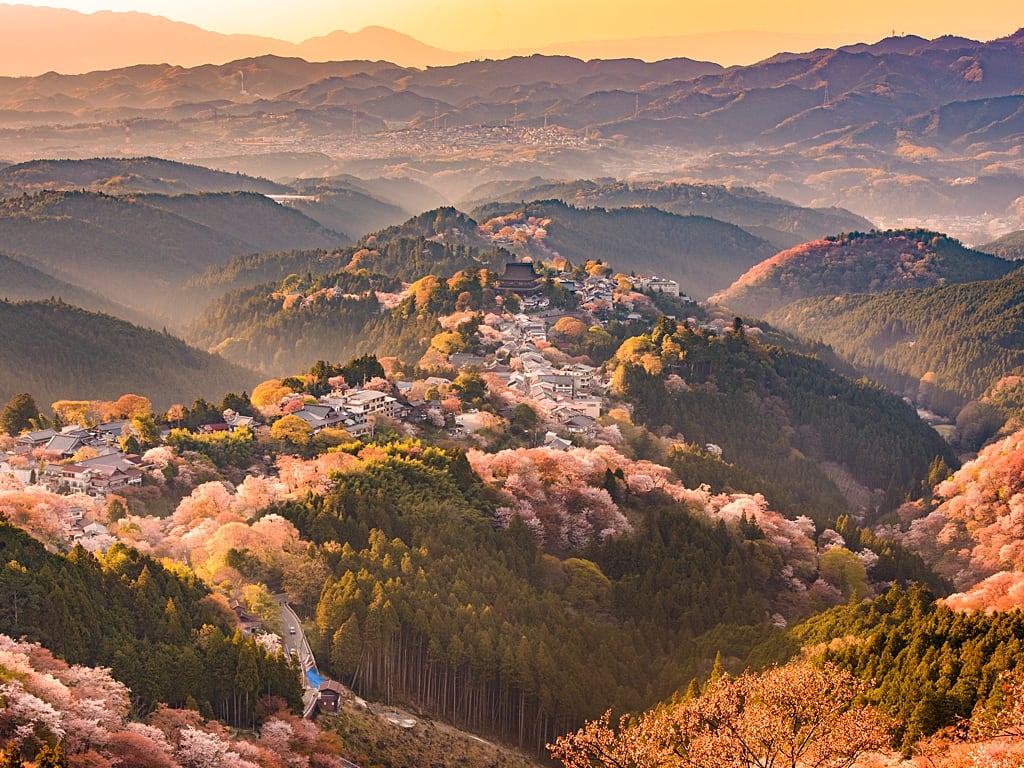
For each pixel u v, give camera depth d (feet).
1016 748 453.17
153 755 584.81
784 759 469.57
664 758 496.23
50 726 557.33
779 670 528.22
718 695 495.41
